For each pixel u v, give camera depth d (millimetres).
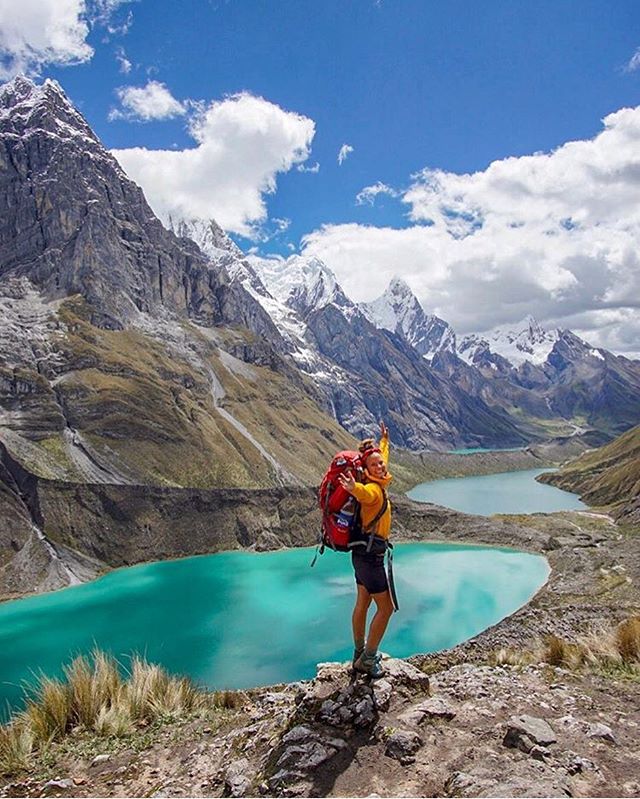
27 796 8625
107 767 9305
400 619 74062
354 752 7605
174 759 9242
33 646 66875
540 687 10016
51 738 10305
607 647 13109
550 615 60562
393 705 8641
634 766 7164
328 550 125688
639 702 9383
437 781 6902
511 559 113750
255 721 9992
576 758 7203
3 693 52625
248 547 126250
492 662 14938
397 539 134875
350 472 8766
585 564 98625
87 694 11422
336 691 8789
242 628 71375
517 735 7699
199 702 12586
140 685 12242
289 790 7070
